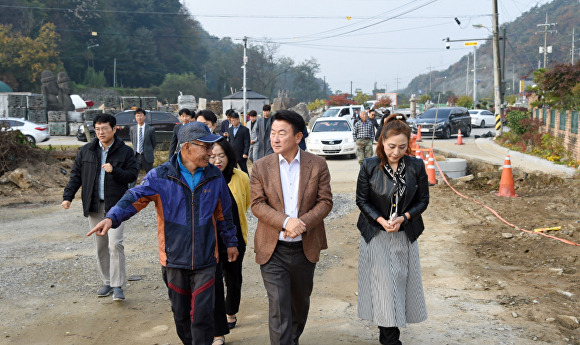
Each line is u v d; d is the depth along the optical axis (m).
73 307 5.53
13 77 75.56
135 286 6.20
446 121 30.59
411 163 4.09
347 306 5.48
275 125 3.94
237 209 4.74
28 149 13.93
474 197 11.23
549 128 21.31
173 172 3.77
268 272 3.98
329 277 6.48
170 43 121.94
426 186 4.12
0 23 83.56
